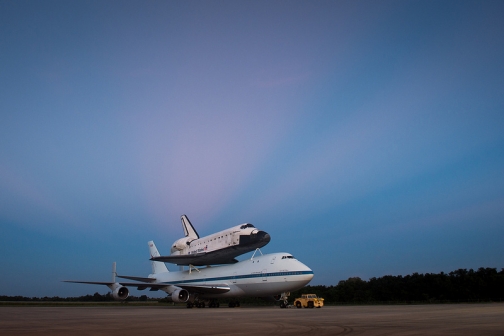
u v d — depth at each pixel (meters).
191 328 17.33
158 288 54.78
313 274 43.59
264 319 23.03
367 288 87.94
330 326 17.50
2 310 45.28
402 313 28.03
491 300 66.25
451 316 23.84
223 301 85.81
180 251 61.97
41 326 19.27
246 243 48.75
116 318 26.12
